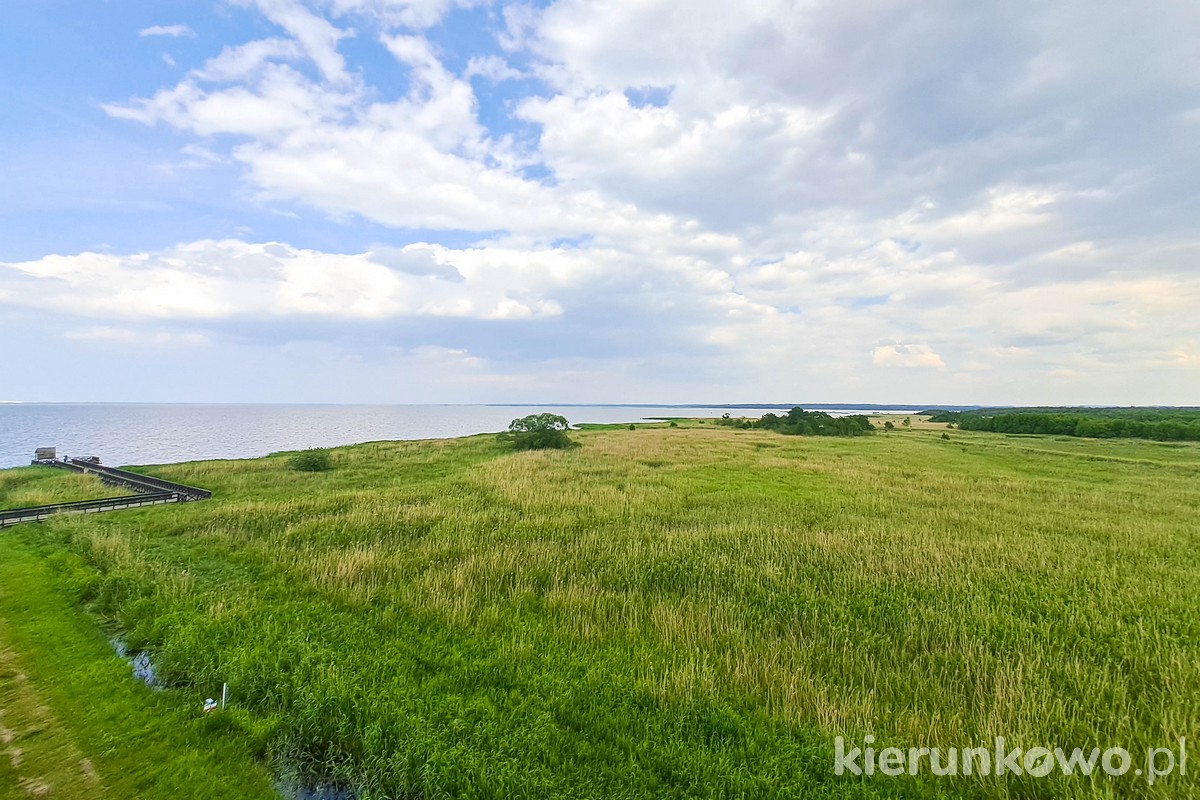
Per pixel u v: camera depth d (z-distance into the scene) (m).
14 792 5.52
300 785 6.06
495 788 5.55
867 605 11.30
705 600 11.63
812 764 6.02
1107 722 6.91
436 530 17.36
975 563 14.28
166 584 11.75
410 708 7.00
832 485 28.45
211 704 7.38
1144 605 11.23
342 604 11.09
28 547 15.41
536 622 10.22
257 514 19.55
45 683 7.75
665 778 5.89
